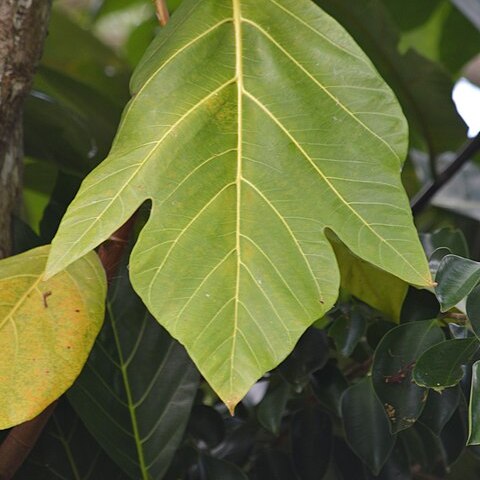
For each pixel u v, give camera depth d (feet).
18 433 3.91
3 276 3.81
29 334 3.70
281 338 3.51
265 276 3.58
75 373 3.67
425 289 4.11
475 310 3.72
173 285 3.56
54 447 4.34
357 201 3.67
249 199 3.67
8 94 4.23
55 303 3.75
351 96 3.77
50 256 3.56
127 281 4.37
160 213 3.63
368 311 4.38
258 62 3.84
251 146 3.74
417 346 3.98
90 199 3.63
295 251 3.61
